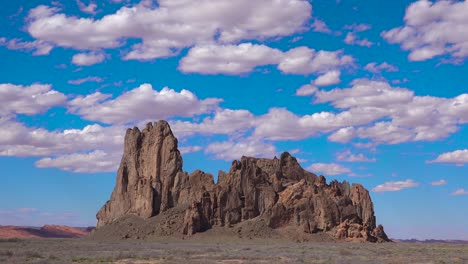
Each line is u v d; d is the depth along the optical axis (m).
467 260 101.94
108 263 89.25
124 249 139.12
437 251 143.50
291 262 91.19
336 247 165.25
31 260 91.38
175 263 86.56
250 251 133.88
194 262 89.50
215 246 165.38
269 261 95.69
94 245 168.88
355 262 90.00
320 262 93.25
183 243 195.38
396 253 128.75
